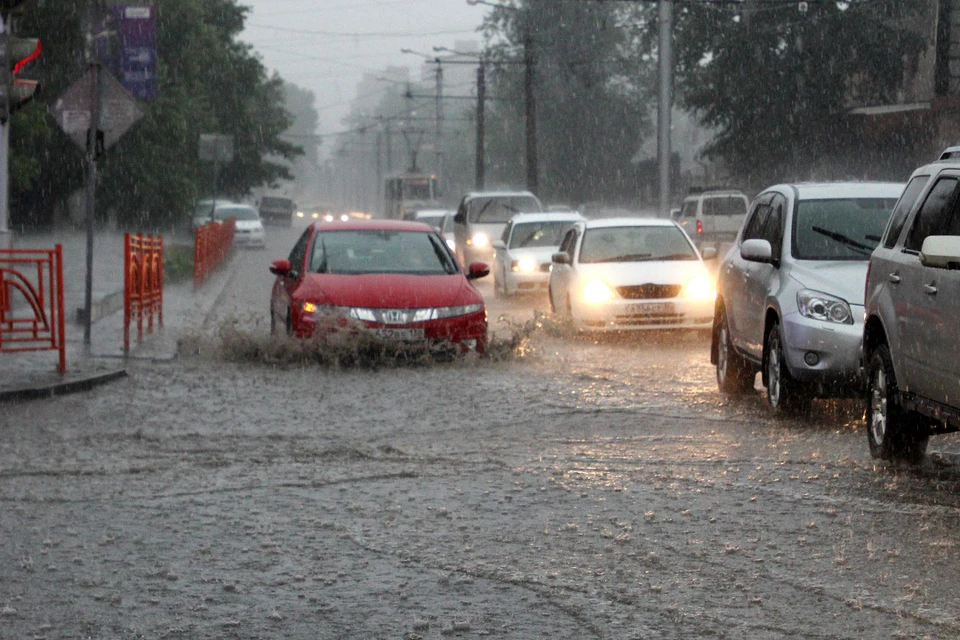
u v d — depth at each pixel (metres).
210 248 46.91
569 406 17.16
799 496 11.58
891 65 73.44
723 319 18.88
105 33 40.09
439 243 23.80
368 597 8.56
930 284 11.83
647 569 9.20
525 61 82.44
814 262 16.48
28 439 14.69
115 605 8.41
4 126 34.06
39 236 74.12
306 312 21.62
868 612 8.16
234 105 102.12
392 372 20.67
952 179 12.34
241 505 11.30
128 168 76.38
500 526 10.51
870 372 13.53
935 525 10.47
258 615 8.19
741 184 81.25
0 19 24.00
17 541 10.05
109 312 31.41
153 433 15.10
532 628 7.90
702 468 12.90
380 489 11.98
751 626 7.89
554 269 28.62
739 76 76.19
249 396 18.14
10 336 23.50
